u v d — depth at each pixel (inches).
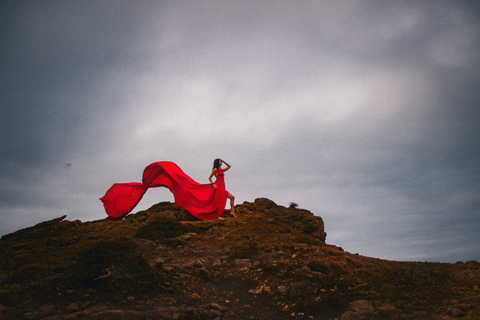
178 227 434.3
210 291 294.7
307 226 473.7
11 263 331.3
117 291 280.7
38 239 410.0
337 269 318.0
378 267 332.5
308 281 297.6
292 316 260.7
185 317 246.4
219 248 375.2
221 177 496.1
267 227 448.1
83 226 462.0
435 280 299.3
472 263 327.3
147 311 249.4
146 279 296.0
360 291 287.4
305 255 349.4
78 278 291.0
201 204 485.4
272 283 302.5
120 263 303.9
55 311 248.5
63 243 393.1
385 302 266.7
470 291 270.5
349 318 244.2
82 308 255.6
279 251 358.3
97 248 315.9
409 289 288.2
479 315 232.4
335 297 279.0
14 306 254.5
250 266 329.4
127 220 482.6
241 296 288.7
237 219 479.5
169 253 362.0
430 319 234.5
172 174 497.7
